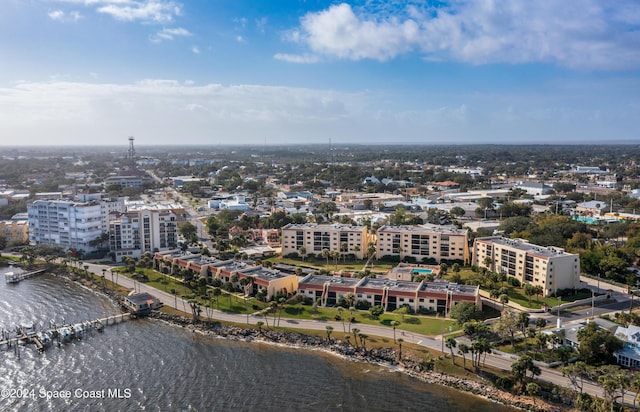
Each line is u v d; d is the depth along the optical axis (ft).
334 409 444.14
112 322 655.35
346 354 548.72
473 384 473.67
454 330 588.50
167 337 605.31
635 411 405.59
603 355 492.54
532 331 528.22
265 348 571.28
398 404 450.71
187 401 458.09
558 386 449.48
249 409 444.96
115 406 449.48
